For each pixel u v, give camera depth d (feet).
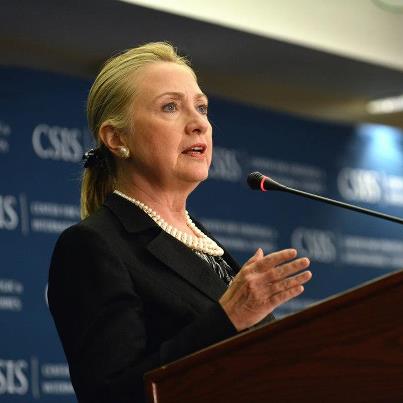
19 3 52.85
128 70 25.26
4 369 51.49
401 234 72.54
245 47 61.11
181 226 24.97
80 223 23.38
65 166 55.83
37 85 55.98
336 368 17.03
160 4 54.49
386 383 16.74
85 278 22.35
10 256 52.90
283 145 67.67
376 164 72.59
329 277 67.62
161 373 17.81
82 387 21.31
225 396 17.49
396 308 16.84
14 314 52.37
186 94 24.93
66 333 22.40
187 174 24.50
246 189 64.95
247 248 64.13
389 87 70.18
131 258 22.85
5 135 54.39
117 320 21.57
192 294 22.74
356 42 64.08
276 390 17.26
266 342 17.43
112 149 25.04
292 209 66.85
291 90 70.28
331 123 70.64
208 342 19.56
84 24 55.93
